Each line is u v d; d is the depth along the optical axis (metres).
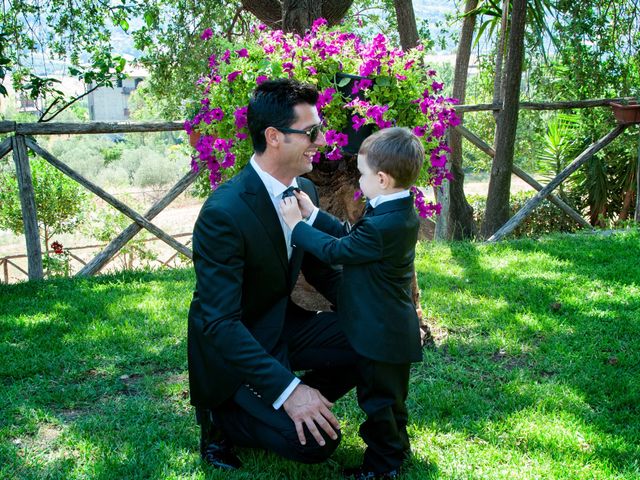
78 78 6.77
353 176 3.55
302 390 2.23
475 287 4.89
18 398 3.23
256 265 2.35
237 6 10.27
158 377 3.49
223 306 2.26
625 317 4.17
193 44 10.24
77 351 3.81
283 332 2.67
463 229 9.59
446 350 3.80
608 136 7.55
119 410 3.11
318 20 3.65
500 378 3.43
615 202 9.98
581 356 3.63
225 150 3.25
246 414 2.39
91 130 5.88
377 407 2.39
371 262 2.31
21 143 5.73
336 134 3.21
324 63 3.29
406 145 2.29
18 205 11.81
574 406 3.09
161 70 10.58
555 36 8.09
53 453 2.74
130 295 4.95
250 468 2.58
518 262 5.57
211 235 2.27
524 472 2.55
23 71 8.48
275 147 2.34
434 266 5.53
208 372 2.38
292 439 2.28
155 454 2.68
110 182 20.42
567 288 4.77
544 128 10.82
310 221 2.54
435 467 2.59
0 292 5.12
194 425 2.96
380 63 3.22
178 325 4.23
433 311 4.40
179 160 21.77
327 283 2.74
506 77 7.71
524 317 4.22
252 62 3.30
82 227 12.17
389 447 2.47
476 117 11.85
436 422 2.96
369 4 11.60
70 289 5.20
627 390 3.22
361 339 2.32
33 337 4.03
